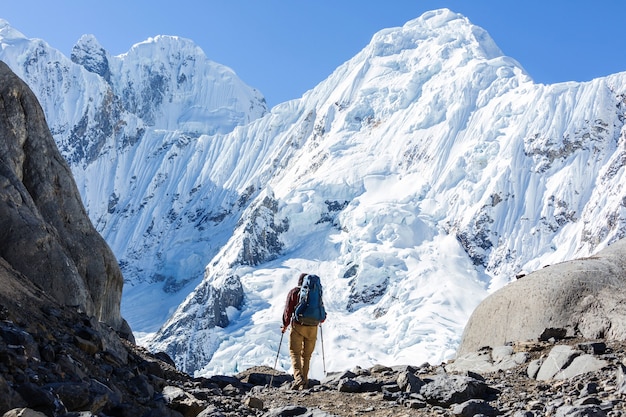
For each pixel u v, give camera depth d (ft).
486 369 41.14
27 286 34.73
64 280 42.04
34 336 28.17
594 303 43.83
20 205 43.19
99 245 50.67
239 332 589.73
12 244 40.98
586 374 35.35
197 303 638.94
